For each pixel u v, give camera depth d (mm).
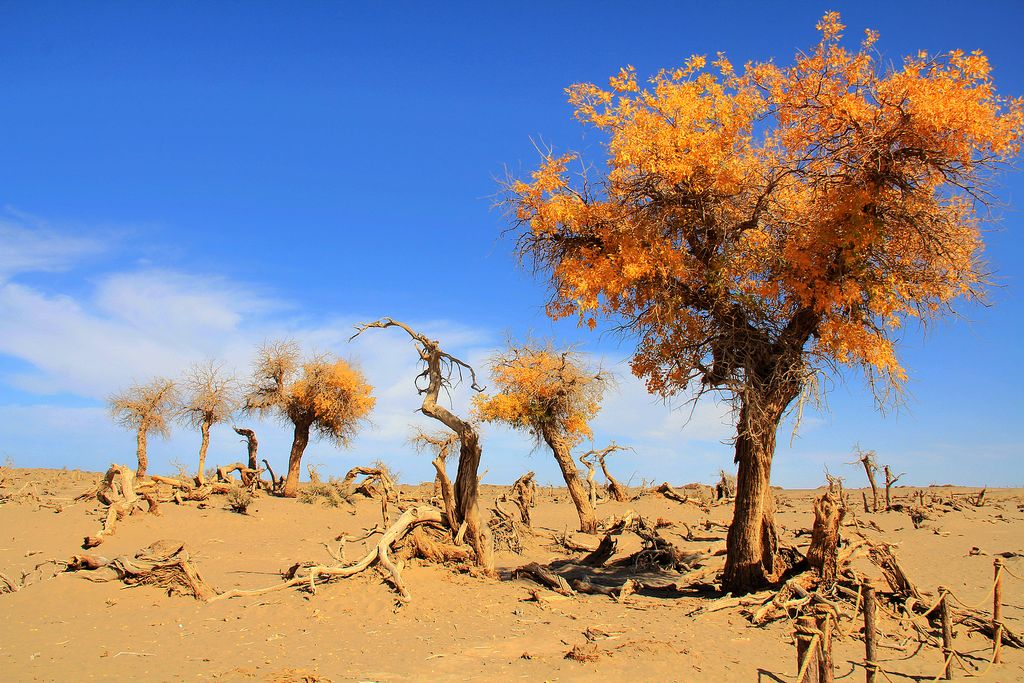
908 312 14867
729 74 14820
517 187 15609
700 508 34562
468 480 17312
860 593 13000
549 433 27672
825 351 14438
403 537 16891
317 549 23266
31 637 11664
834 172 14453
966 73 13047
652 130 14602
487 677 9633
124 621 12859
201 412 35312
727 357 14688
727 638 11773
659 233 15094
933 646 11727
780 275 14492
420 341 17797
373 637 11820
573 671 9930
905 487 50219
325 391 35094
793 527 28078
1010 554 20531
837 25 13789
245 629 12305
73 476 43469
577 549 24516
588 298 15305
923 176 14047
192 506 29109
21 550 20766
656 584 17828
